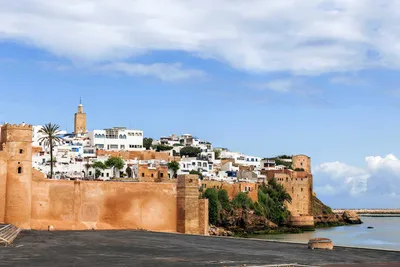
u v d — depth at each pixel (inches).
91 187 3526.1
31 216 3336.6
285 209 7386.8
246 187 6766.7
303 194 7869.1
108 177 6756.9
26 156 3287.4
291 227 7057.1
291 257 2073.1
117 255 2097.7
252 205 6619.1
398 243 5187.0
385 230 7480.3
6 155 3255.4
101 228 3506.4
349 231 7170.3
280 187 7662.4
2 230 2623.0
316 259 2001.7
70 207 3449.8
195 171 7460.6
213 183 6520.7
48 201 3393.2
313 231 7091.5
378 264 1846.7
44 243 2506.2
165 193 3732.8
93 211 3513.8
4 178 3235.7
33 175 3417.8
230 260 1962.4
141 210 3649.1
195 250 2351.1
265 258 2034.9
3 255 1998.0
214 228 5816.9
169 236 3176.7
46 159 6658.5
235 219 6225.4
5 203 3228.3
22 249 2224.4
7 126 3294.8
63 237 2851.9
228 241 2903.5
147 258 2007.9
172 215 3737.7
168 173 7308.1
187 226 3688.5
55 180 3432.6
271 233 6432.1
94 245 2479.1
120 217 3585.1
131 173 6820.9
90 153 7657.5
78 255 2060.8
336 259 2006.6
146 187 3678.6
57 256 2005.4
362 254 2197.3
